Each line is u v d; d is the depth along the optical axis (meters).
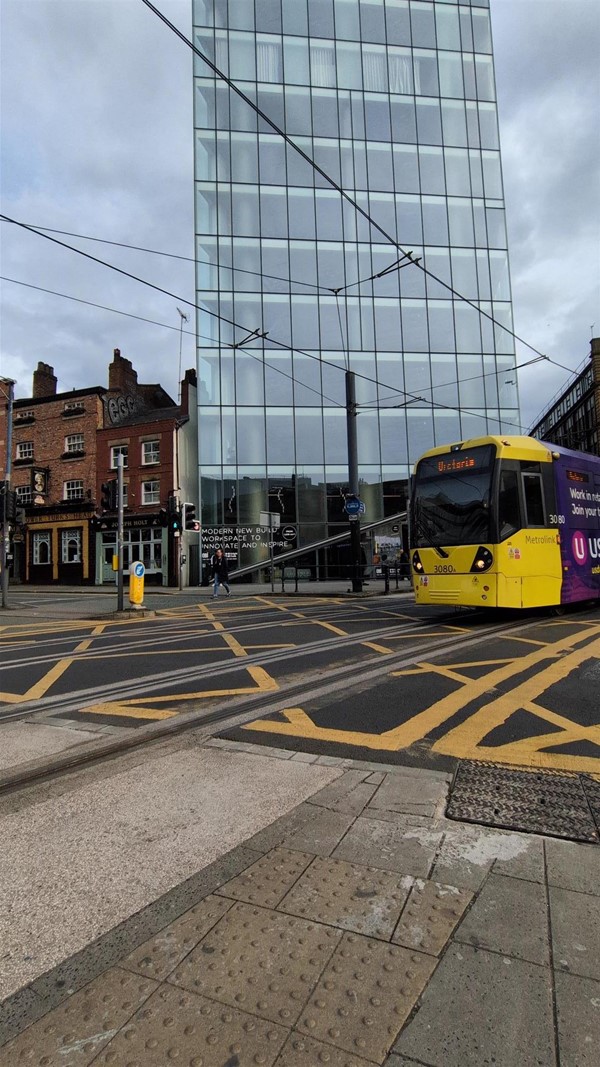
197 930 2.38
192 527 22.14
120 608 15.48
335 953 2.22
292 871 2.80
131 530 30.78
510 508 11.01
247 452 28.05
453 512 11.47
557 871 2.78
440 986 2.04
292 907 2.51
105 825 3.36
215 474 27.81
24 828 3.35
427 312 29.77
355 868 2.82
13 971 2.18
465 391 29.66
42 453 33.53
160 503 30.12
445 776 3.94
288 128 29.47
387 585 20.44
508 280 30.52
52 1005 2.01
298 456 28.36
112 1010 1.97
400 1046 1.80
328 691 6.32
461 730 4.90
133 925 2.43
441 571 11.52
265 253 28.88
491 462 11.12
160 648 9.66
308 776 4.00
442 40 31.27
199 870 2.84
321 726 5.11
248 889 2.66
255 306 28.59
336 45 30.33
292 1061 1.76
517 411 29.91
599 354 45.66
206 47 29.23
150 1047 1.82
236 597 20.80
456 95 31.09
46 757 4.53
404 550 28.05
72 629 12.95
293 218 29.22
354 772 4.05
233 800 3.64
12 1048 1.83
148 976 2.13
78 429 32.69
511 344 30.22
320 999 2.00
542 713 5.30
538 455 11.68
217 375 28.12
